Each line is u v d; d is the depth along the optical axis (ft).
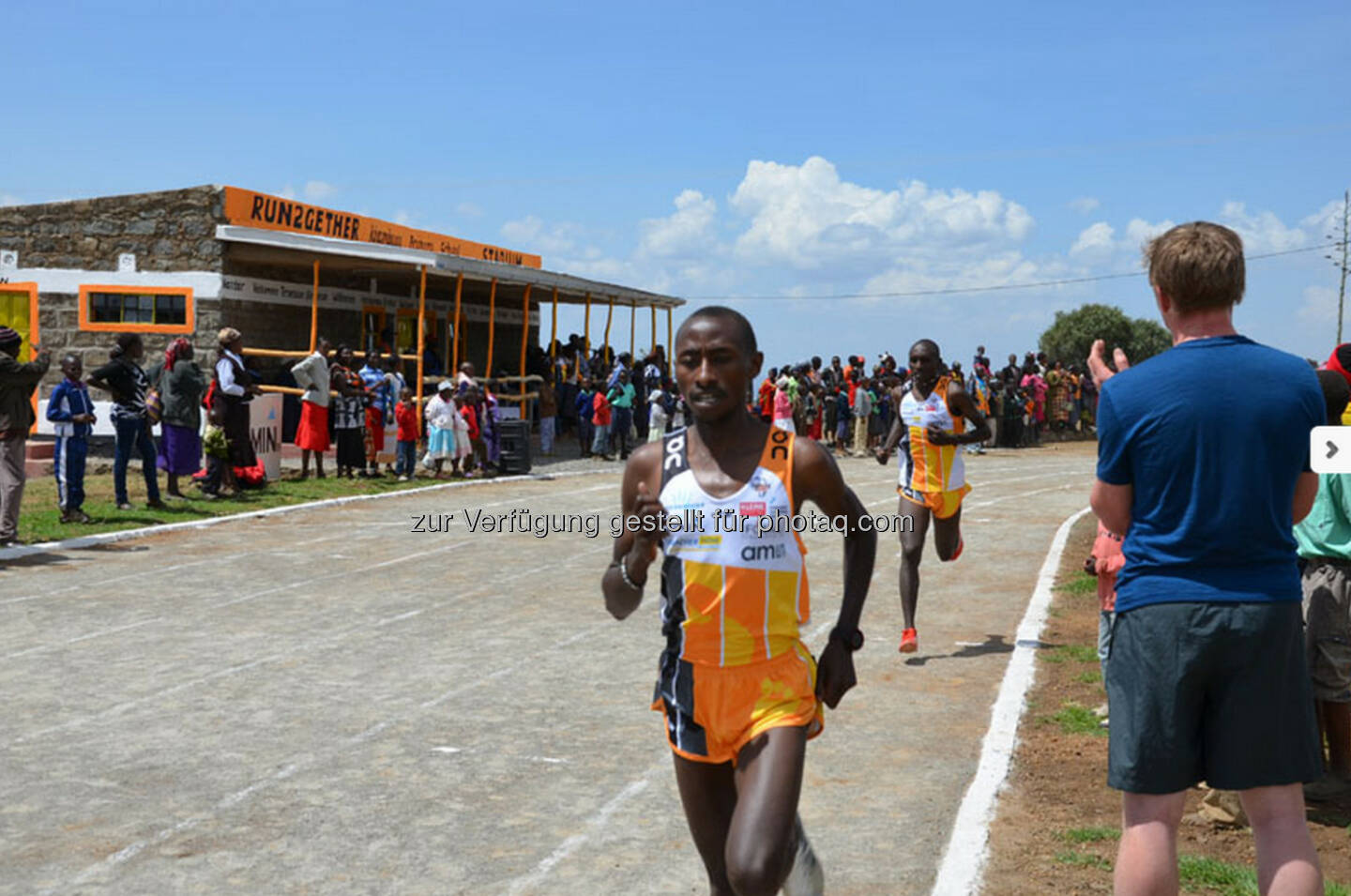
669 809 18.25
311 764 20.17
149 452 49.57
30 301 74.23
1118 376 11.81
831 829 17.51
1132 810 11.52
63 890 15.07
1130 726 11.40
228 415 54.44
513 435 71.15
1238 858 16.31
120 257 73.05
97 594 34.53
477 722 22.68
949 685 25.84
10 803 18.13
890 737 22.07
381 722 22.59
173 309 72.43
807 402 96.12
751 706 11.32
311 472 66.33
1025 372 122.42
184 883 15.34
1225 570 11.14
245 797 18.54
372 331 87.40
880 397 102.37
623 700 24.39
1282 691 11.11
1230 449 11.07
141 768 19.81
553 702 24.18
